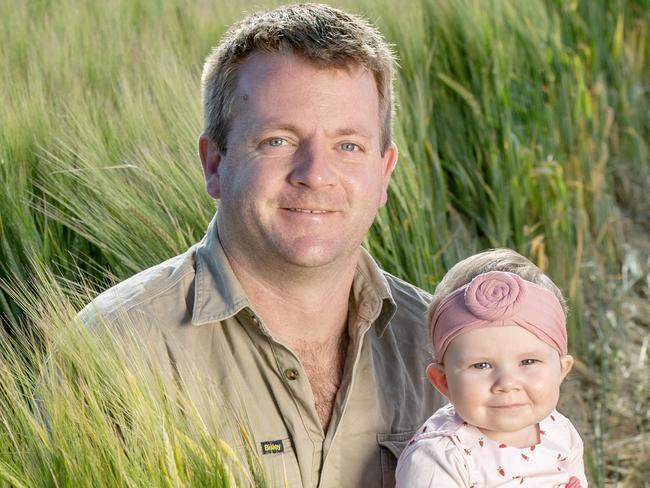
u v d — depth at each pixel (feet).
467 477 7.82
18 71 15.28
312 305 8.04
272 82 7.72
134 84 15.06
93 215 10.99
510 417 7.74
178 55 16.03
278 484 7.74
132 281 8.30
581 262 17.49
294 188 7.64
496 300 7.75
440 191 15.44
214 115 8.14
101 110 13.57
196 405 7.37
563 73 19.16
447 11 18.71
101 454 6.73
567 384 15.37
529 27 19.67
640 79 23.90
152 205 10.93
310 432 7.92
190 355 7.79
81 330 7.23
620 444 14.67
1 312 10.25
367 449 8.17
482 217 16.67
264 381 7.91
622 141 22.02
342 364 8.40
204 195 11.05
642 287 18.47
